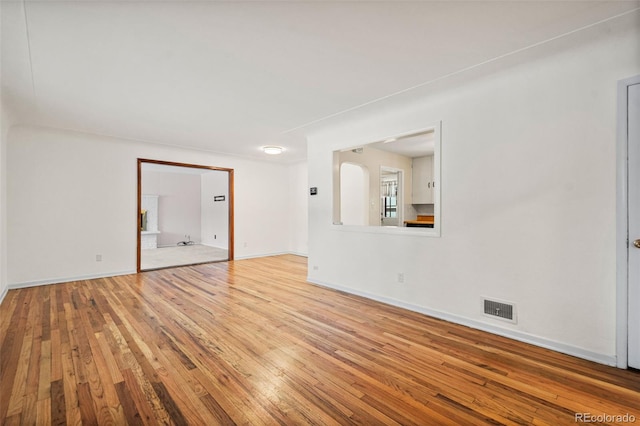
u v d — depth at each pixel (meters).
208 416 1.61
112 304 3.50
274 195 7.42
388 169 6.18
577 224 2.26
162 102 3.29
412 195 6.66
